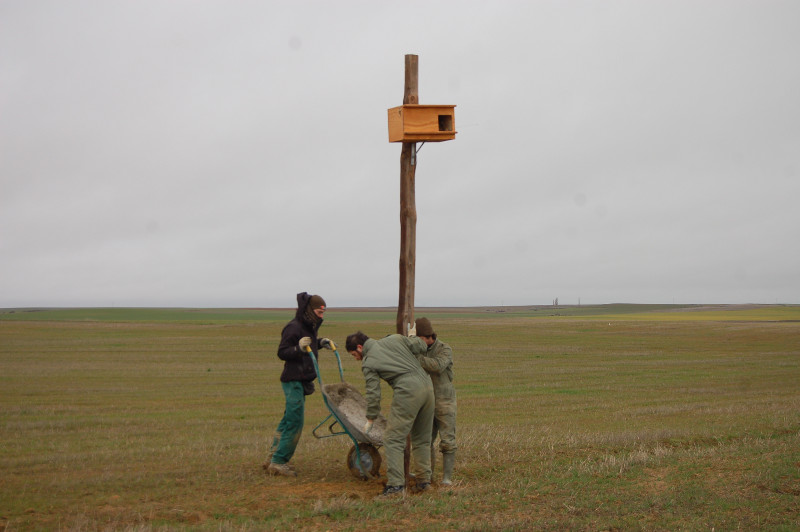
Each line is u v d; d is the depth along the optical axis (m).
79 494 7.80
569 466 9.24
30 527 6.50
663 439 11.48
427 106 8.73
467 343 49.31
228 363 31.50
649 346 45.97
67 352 36.25
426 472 8.19
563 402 18.98
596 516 6.95
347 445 11.16
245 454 10.27
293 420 8.77
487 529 6.52
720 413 15.74
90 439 12.15
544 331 66.50
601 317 122.19
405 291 8.75
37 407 16.91
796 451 10.00
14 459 9.85
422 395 7.95
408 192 8.89
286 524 6.62
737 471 8.73
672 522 6.73
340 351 39.22
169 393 20.73
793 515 6.94
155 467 9.28
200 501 7.55
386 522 6.72
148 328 63.72
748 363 32.69
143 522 6.66
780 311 143.62
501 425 14.25
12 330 57.06
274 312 173.62
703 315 127.44
